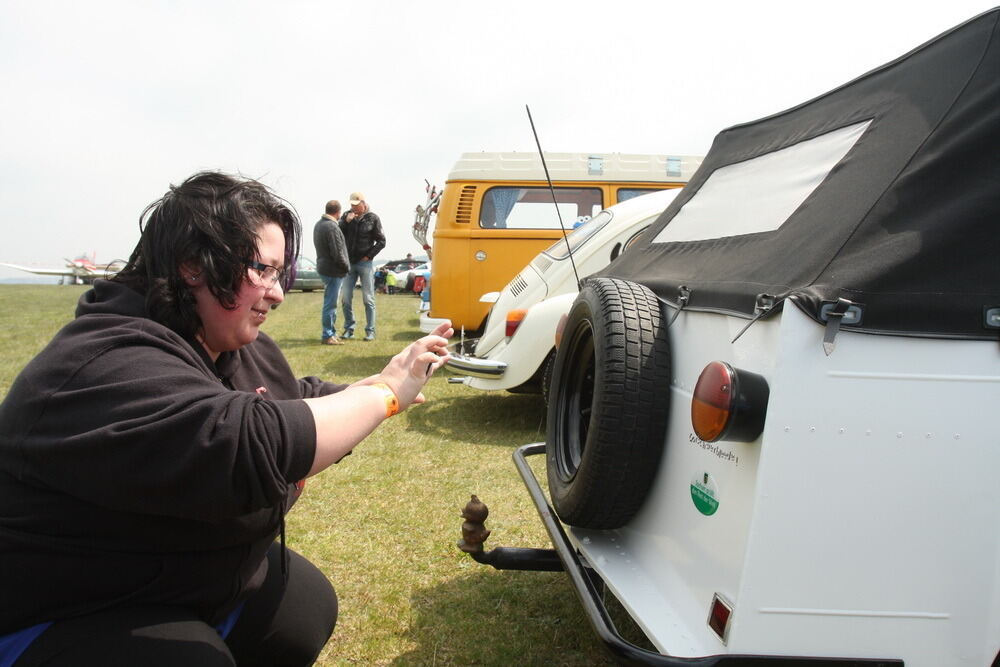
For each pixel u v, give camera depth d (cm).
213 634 146
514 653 244
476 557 233
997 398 137
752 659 138
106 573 138
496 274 858
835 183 172
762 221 197
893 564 138
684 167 866
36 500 133
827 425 135
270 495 131
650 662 144
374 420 150
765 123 255
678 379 187
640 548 198
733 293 160
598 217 611
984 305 137
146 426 124
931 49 175
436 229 882
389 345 995
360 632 259
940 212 142
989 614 140
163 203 145
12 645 136
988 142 145
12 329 1234
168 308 143
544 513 216
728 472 152
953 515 137
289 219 160
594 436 192
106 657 133
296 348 966
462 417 584
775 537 136
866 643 139
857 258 141
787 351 134
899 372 136
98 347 132
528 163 859
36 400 128
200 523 142
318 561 316
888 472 136
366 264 1048
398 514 370
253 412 131
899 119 169
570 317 242
